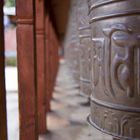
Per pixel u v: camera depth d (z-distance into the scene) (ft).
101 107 6.36
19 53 10.57
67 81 47.37
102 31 6.21
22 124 10.66
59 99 29.94
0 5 6.68
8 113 22.43
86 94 10.08
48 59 24.48
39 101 17.31
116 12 5.77
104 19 6.12
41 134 17.30
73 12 18.30
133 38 5.54
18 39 10.52
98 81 6.50
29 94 10.64
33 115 10.62
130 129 5.73
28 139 10.64
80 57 10.93
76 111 23.68
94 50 6.70
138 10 5.47
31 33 10.49
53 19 36.47
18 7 10.40
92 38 6.89
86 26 9.93
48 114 22.80
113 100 5.98
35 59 10.87
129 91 5.66
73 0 17.56
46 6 21.12
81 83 10.66
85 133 17.19
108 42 6.01
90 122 7.01
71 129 18.28
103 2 6.07
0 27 6.72
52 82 32.19
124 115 5.78
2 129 6.94
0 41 6.73
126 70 5.66
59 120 20.77
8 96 31.81
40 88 17.12
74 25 17.53
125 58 5.65
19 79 10.63
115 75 5.86
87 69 9.87
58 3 24.52
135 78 5.60
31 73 10.61
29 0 10.37
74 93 33.50
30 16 10.41
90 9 7.05
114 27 5.79
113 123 6.00
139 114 5.60
